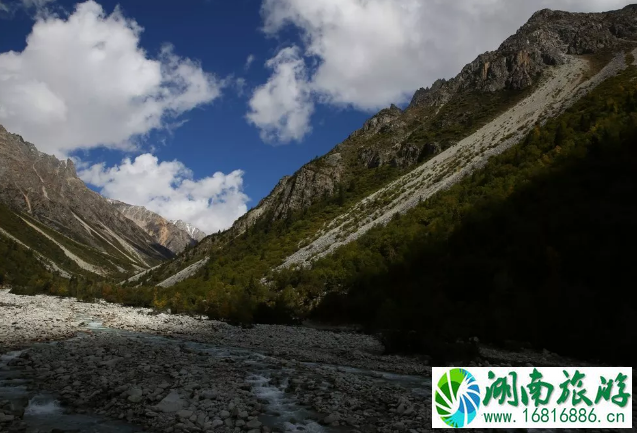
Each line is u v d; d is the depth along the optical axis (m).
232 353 23.38
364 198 112.62
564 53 166.25
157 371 16.41
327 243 85.44
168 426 10.90
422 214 71.88
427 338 26.27
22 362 16.81
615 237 37.44
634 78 98.62
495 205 57.94
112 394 13.24
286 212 130.25
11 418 10.67
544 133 79.25
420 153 128.88
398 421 12.36
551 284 33.47
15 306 43.38
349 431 11.39
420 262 54.03
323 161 146.38
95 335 25.73
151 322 38.88
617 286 32.16
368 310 48.22
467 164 91.38
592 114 77.81
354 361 23.73
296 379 16.62
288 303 55.09
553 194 51.97
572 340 27.47
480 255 46.94
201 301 56.97
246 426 11.12
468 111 148.62
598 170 52.00
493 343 31.33
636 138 53.91
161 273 155.38
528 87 146.62
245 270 89.94
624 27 171.75
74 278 89.50
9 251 156.62
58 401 12.44
